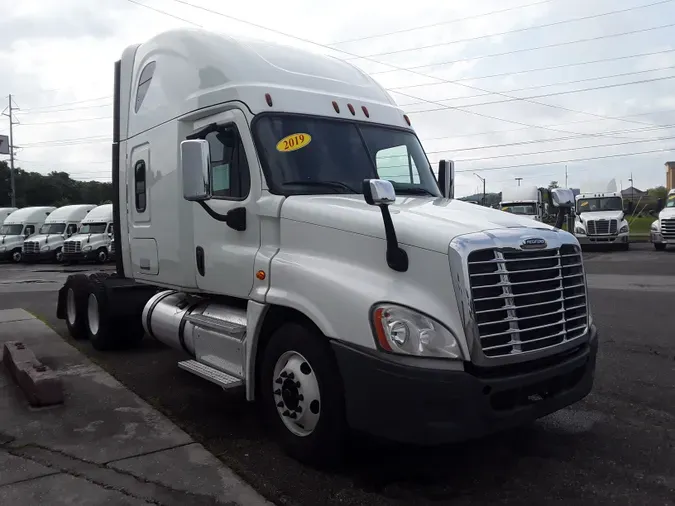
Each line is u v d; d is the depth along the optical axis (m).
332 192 4.96
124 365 7.38
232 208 5.11
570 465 4.41
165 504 3.83
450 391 3.63
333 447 4.16
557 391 4.24
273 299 4.52
